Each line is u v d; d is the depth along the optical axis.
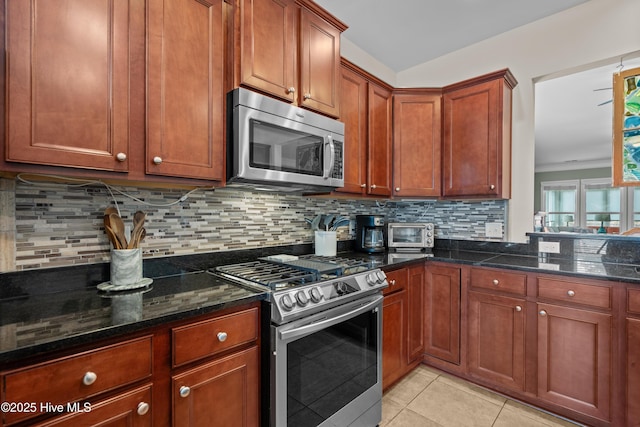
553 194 7.72
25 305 1.04
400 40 2.57
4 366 0.71
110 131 1.06
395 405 1.86
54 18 0.96
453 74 2.75
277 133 1.51
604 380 1.59
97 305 1.05
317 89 1.75
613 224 6.81
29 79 0.91
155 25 1.17
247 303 1.18
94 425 0.83
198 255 1.64
